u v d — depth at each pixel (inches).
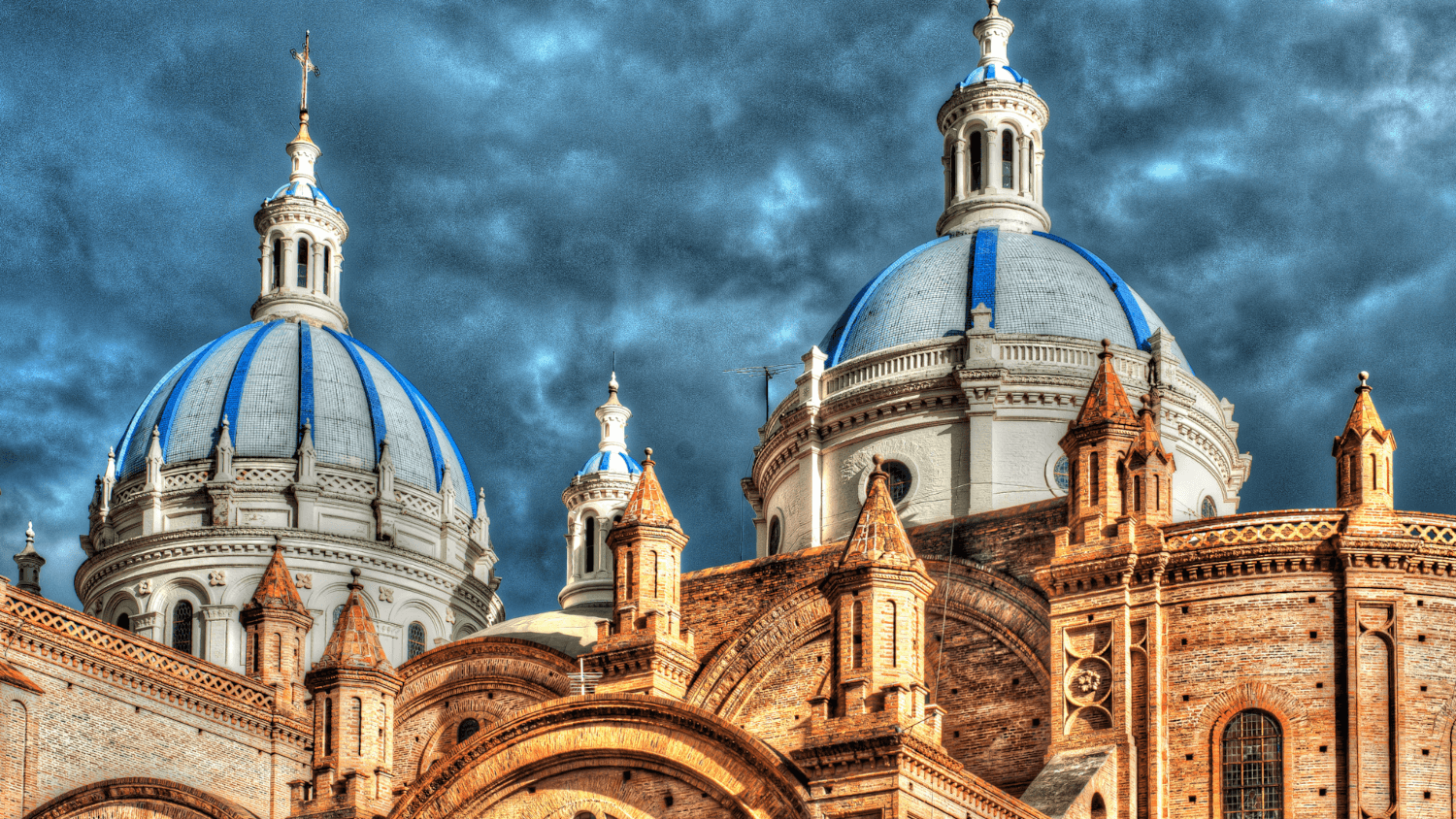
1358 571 1732.3
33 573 2940.5
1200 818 1716.3
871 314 2497.5
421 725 2321.6
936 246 2583.7
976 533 2003.0
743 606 2101.4
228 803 2007.9
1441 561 1729.8
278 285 3390.7
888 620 1471.5
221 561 2933.1
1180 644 1765.5
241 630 2906.0
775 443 2479.1
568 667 2223.2
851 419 2370.8
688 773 1537.9
